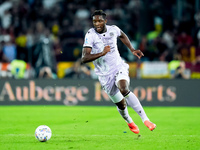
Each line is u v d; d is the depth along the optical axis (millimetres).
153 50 56469
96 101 49469
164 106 49531
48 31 59938
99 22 25656
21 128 32438
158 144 24156
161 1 64938
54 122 36312
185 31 62344
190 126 34031
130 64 51375
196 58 51469
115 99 26812
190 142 24953
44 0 68375
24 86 49781
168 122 36594
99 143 24484
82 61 25781
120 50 54188
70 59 54188
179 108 48281
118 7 63875
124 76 26000
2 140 25656
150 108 48125
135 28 62312
